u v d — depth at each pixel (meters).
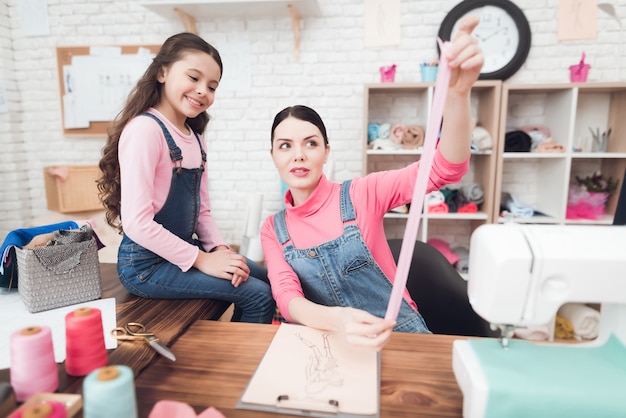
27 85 3.00
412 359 0.67
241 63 2.78
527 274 0.53
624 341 0.55
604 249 0.53
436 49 2.64
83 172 2.76
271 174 2.91
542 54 2.58
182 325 0.83
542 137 2.46
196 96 1.13
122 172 1.05
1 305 0.96
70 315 0.63
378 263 1.09
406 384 0.60
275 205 2.94
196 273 1.10
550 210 2.52
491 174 2.39
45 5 2.88
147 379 0.62
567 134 2.35
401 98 2.72
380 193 1.06
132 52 2.86
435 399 0.57
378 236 1.09
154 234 1.04
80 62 2.89
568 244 0.54
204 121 1.39
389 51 2.68
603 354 0.56
